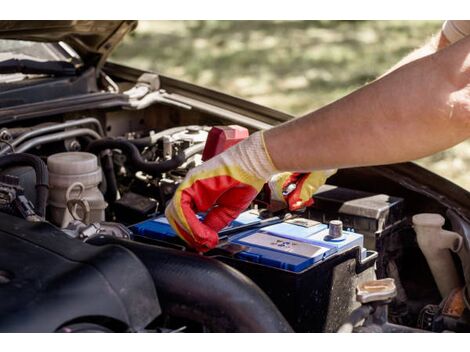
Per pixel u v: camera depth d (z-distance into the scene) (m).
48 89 2.64
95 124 2.64
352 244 1.99
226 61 7.85
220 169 1.77
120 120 2.84
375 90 1.58
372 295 1.83
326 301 1.91
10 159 2.12
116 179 2.64
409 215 2.46
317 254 1.88
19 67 2.69
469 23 2.00
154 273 1.63
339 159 1.64
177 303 1.62
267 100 6.86
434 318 2.12
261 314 1.62
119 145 2.45
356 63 7.66
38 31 2.56
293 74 7.45
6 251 1.61
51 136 2.42
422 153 1.60
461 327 2.10
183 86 2.96
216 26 8.96
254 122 2.71
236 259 1.89
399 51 7.91
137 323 1.54
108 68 3.13
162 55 8.05
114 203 2.38
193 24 9.05
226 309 1.61
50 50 2.87
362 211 2.24
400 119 1.56
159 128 2.93
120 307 1.52
